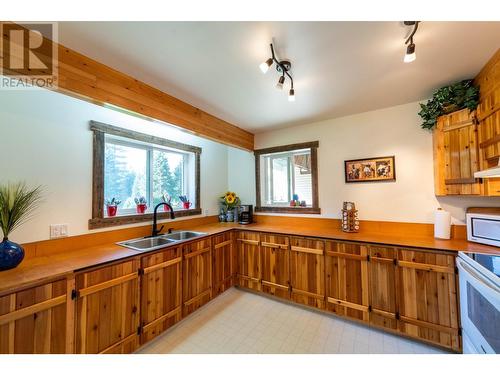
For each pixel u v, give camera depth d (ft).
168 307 6.97
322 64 5.62
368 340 6.60
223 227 10.34
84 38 4.56
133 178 8.63
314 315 8.04
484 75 5.77
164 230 9.21
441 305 6.09
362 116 9.03
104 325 5.32
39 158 5.85
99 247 6.72
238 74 6.07
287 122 10.17
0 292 3.87
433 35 4.58
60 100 6.30
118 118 7.72
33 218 5.70
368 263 7.22
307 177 10.89
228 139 10.12
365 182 8.90
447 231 7.14
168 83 6.51
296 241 8.63
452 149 6.66
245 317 7.91
